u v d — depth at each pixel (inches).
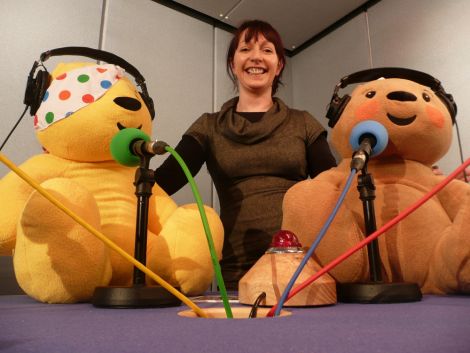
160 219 27.8
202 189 53.9
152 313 15.5
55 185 20.6
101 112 26.0
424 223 23.8
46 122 26.1
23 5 45.7
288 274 18.3
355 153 19.0
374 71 30.2
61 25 47.6
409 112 25.3
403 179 25.9
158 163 51.1
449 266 21.7
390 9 57.7
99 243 20.7
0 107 42.2
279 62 48.3
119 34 51.7
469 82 47.0
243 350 8.6
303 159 40.1
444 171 47.4
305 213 23.4
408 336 9.8
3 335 10.6
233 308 17.3
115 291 17.8
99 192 25.8
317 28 66.6
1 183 23.7
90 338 10.1
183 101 55.6
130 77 50.3
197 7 59.2
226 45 61.9
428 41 52.2
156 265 24.3
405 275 23.8
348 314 14.4
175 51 56.4
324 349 8.6
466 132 46.4
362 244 16.3
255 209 37.7
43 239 19.6
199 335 10.3
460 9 49.3
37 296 20.5
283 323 12.2
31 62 44.8
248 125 40.6
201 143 41.1
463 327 11.1
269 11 61.6
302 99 69.6
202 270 24.6
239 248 37.5
